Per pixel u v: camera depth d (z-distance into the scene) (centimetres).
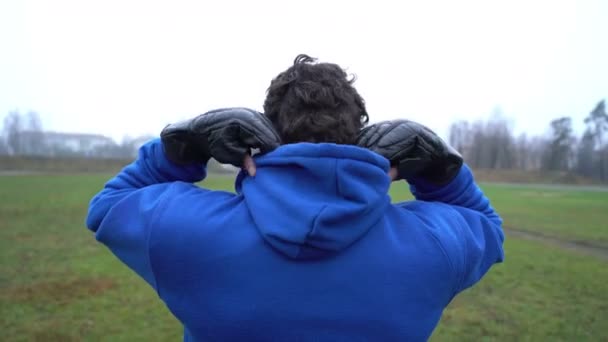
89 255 1002
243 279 100
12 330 559
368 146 112
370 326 101
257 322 99
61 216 1664
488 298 728
